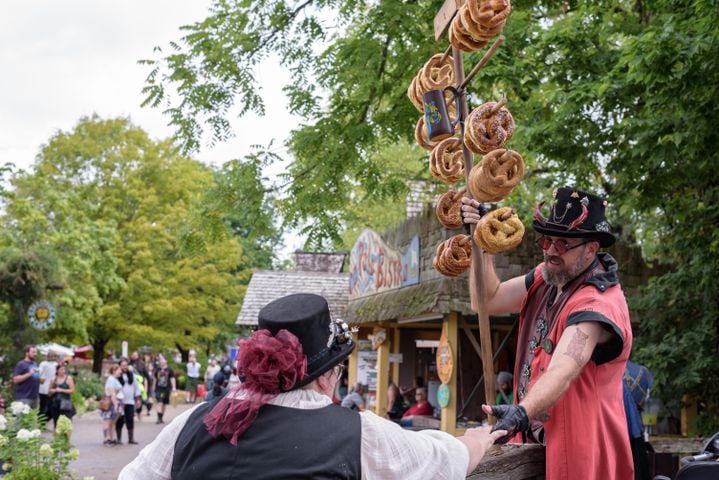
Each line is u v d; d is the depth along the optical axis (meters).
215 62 10.57
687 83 7.98
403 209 23.33
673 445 4.75
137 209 32.50
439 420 12.70
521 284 3.17
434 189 14.84
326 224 10.70
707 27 7.57
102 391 28.14
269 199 11.06
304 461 2.12
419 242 12.33
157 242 31.50
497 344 13.72
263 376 2.20
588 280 2.80
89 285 27.19
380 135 10.56
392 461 2.19
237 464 2.14
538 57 9.88
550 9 11.09
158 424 22.27
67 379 15.99
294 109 10.41
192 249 11.25
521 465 2.72
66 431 7.70
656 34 7.86
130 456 14.45
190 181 32.91
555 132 9.73
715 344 9.80
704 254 9.58
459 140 3.19
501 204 13.23
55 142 32.84
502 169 2.86
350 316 15.90
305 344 2.28
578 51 9.73
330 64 10.38
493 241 2.81
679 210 9.91
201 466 2.19
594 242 2.80
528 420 2.42
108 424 16.27
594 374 2.69
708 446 3.24
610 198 10.45
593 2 9.70
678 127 8.59
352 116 10.60
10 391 18.48
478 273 2.95
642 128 8.91
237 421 2.19
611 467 2.71
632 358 10.01
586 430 2.63
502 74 9.12
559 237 2.80
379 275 14.54
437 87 3.33
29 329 19.47
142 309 31.77
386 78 10.59
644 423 9.95
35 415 7.91
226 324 37.47
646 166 9.36
